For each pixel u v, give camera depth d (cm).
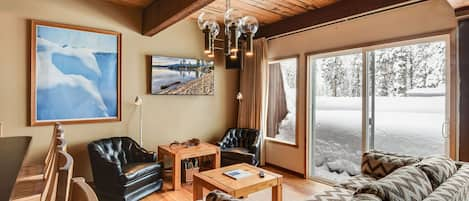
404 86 326
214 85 504
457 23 270
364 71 360
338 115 396
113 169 312
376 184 162
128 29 412
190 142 432
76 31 369
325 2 377
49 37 351
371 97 356
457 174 203
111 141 374
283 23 457
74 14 370
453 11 281
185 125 473
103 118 392
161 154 411
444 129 292
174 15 323
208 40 267
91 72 381
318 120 424
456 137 280
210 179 284
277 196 292
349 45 372
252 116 500
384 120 344
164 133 450
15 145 199
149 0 377
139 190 329
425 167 200
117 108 403
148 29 399
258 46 495
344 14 366
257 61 496
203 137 495
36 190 195
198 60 479
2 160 157
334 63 400
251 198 344
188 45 473
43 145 349
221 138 516
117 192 311
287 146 460
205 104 496
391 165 267
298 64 443
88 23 380
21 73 336
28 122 341
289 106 468
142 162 372
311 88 430
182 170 410
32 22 339
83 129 378
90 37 380
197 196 297
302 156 434
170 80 447
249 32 247
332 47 393
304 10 410
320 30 410
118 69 403
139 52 423
